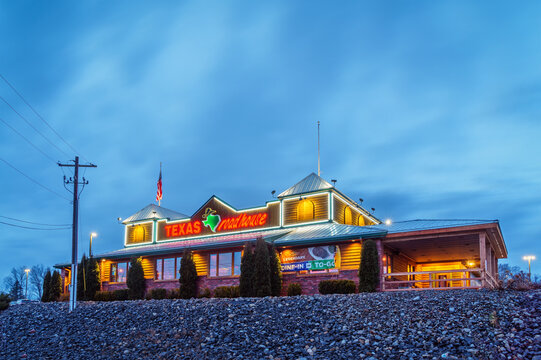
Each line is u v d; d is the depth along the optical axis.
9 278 100.00
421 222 32.22
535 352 13.41
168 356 16.56
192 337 18.25
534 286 22.58
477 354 13.82
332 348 15.52
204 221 43.56
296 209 38.75
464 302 18.50
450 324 16.30
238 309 20.89
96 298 39.88
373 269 28.52
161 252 38.19
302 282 32.16
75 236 28.12
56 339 20.31
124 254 40.41
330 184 38.47
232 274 35.00
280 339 16.91
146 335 19.16
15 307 29.20
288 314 19.53
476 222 28.06
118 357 17.09
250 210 41.06
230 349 16.47
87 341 19.50
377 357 14.44
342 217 39.28
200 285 36.00
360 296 21.59
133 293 38.16
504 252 36.84
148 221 47.53
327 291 29.97
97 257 41.88
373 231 30.06
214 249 36.03
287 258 33.19
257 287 30.56
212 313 20.78
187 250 36.03
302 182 40.25
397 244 32.19
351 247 31.08
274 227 39.44
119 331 20.25
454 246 32.84
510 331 15.09
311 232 34.44
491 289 23.36
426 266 41.94
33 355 18.52
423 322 16.81
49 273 42.12
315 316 18.89
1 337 21.67
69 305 27.86
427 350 14.52
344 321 17.94
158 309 22.78
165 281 38.12
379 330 16.61
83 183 29.50
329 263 31.48
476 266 40.09
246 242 32.34
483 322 16.06
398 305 19.11
